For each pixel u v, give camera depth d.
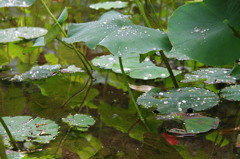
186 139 2.24
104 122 2.37
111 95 2.60
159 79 2.74
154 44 2.41
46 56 3.13
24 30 3.51
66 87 2.70
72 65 2.98
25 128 2.30
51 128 2.31
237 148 2.18
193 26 2.46
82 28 2.58
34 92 2.63
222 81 2.65
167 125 2.33
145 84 2.70
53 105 2.51
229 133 2.27
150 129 2.31
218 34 2.41
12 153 2.16
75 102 2.54
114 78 2.79
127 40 2.41
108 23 2.53
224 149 2.18
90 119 2.38
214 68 2.80
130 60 2.91
